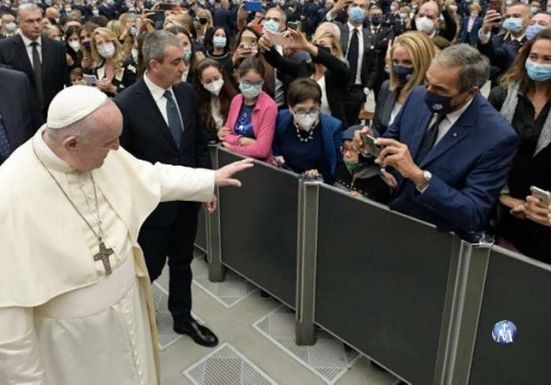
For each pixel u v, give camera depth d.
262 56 3.32
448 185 1.58
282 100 3.52
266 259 2.59
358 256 2.04
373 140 1.74
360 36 4.97
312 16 12.20
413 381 1.98
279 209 2.38
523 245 2.06
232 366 2.32
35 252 1.29
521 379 1.58
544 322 1.48
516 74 2.12
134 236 1.57
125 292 1.51
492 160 1.56
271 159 2.59
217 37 4.47
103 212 1.45
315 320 2.38
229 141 2.64
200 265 3.18
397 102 2.45
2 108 2.41
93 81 4.07
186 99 2.19
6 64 4.02
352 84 3.89
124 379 1.54
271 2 13.82
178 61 1.99
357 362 2.33
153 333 1.76
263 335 2.53
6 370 1.27
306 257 2.24
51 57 4.19
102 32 4.27
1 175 1.31
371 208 1.91
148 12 5.48
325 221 2.13
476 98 1.62
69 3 14.14
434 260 1.74
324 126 2.48
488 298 1.59
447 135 1.65
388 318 2.00
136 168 1.64
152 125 2.04
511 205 2.02
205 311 2.72
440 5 4.19
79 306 1.39
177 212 2.22
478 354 1.67
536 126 2.00
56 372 1.44
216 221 2.83
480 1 9.55
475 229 1.57
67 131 1.25
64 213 1.35
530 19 4.39
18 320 1.27
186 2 10.77
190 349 2.43
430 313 1.81
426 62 2.29
